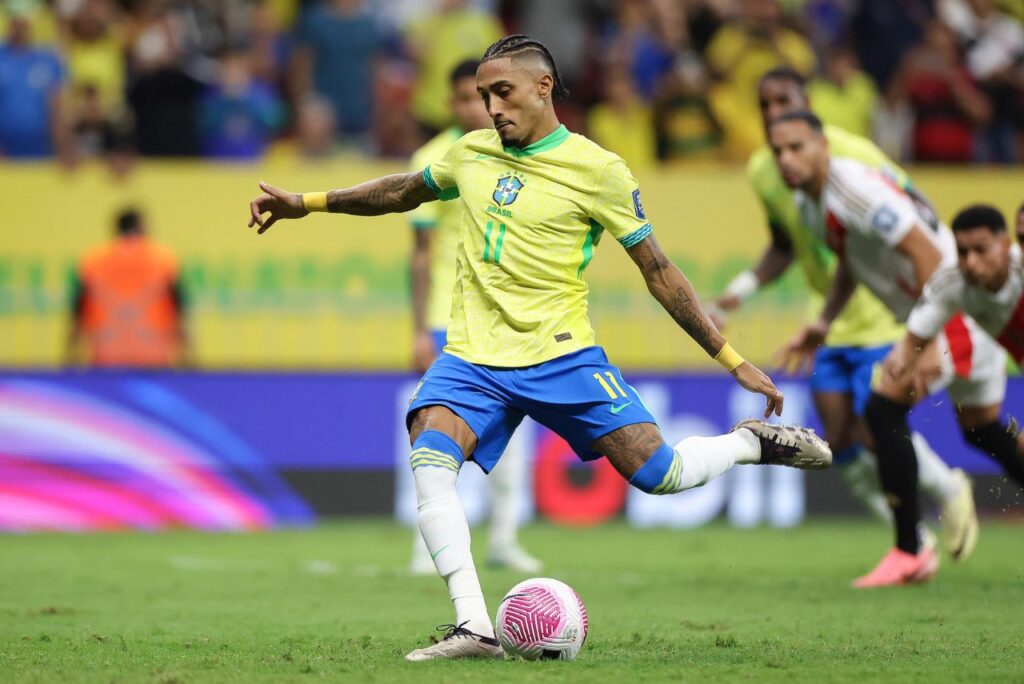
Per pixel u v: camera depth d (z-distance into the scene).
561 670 17.09
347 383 45.94
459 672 16.84
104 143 50.97
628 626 22.59
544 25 59.91
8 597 27.09
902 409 27.86
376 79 55.41
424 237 30.34
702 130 52.50
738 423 19.98
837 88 55.06
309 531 43.31
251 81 54.19
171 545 39.25
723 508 47.25
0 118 50.50
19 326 45.88
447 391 18.39
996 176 48.62
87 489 44.06
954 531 31.52
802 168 27.97
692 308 18.48
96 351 45.56
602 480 47.09
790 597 27.20
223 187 46.78
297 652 19.12
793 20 56.62
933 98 53.72
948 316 25.97
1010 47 59.19
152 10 56.06
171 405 44.72
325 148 53.06
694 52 56.59
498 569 32.75
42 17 54.53
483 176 18.61
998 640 20.67
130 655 18.83
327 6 55.59
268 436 45.38
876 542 40.72
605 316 46.75
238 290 46.59
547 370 18.27
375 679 16.31
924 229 27.75
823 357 31.83
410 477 46.31
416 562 32.31
